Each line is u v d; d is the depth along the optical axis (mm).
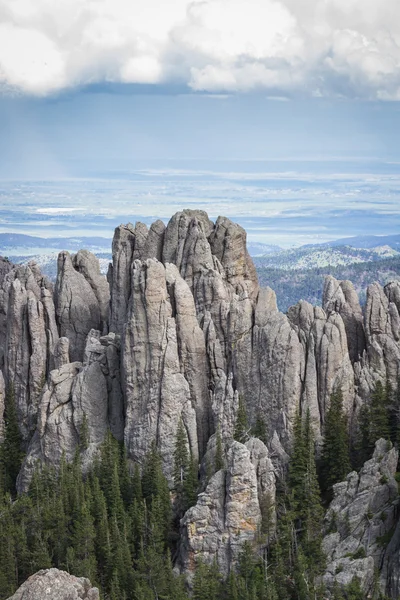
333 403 170750
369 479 156875
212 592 147000
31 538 164000
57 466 180625
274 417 173250
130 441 176250
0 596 151625
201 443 178500
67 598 119062
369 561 143750
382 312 181125
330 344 174250
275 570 147375
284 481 163750
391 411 172125
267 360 175125
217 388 175500
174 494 170125
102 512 162250
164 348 175625
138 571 153625
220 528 153750
